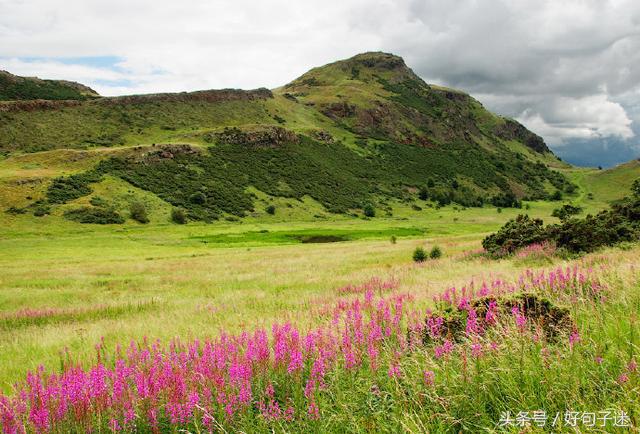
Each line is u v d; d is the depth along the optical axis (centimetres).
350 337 633
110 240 7906
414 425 385
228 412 461
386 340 623
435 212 16738
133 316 1875
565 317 596
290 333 643
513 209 19025
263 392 510
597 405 369
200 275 3500
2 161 13062
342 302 1212
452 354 525
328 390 495
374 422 423
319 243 7675
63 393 515
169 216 10962
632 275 843
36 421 471
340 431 433
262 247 7000
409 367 514
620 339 484
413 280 1875
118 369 599
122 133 17975
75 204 10225
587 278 882
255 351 595
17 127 16288
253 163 16775
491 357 480
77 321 1912
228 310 1677
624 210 2336
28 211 9462
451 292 990
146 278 3447
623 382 385
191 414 466
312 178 17275
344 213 14700
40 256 5909
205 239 8319
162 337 1184
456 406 412
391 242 6138
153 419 476
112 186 11800
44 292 2900
